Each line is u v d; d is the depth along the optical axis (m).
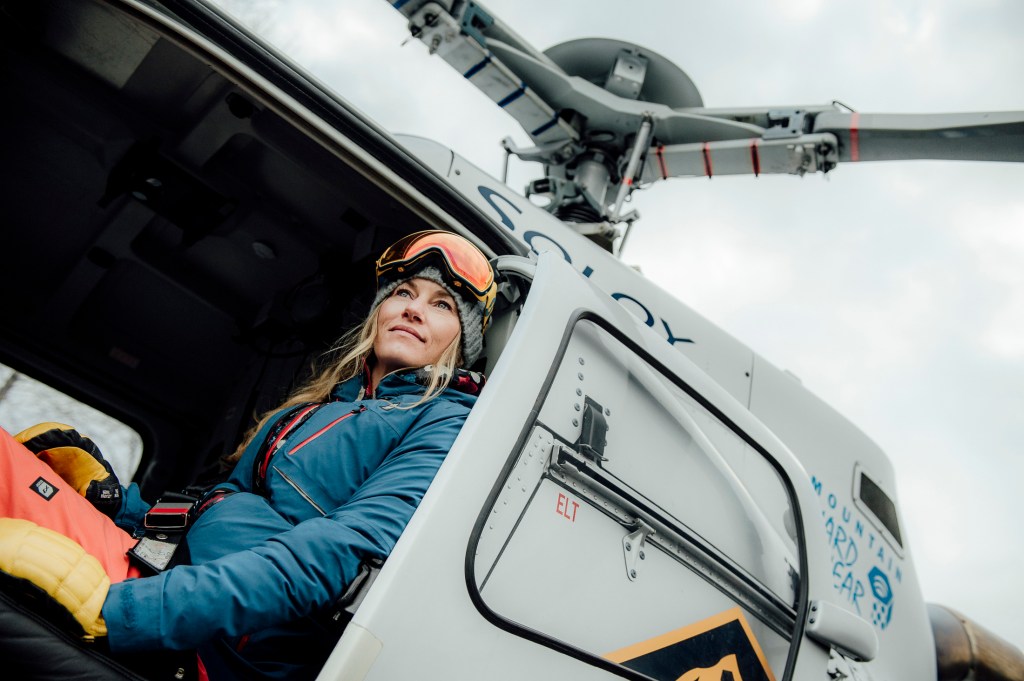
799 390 3.27
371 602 1.10
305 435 1.49
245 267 2.93
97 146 2.64
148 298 3.01
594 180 4.76
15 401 2.91
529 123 4.77
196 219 2.73
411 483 1.34
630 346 1.64
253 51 1.91
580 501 1.42
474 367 2.12
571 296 1.56
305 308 2.72
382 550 1.24
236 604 1.12
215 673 1.22
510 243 2.13
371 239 2.70
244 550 1.27
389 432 1.49
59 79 2.48
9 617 1.04
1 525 1.09
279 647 1.27
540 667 1.25
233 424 2.91
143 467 3.08
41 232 2.87
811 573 1.87
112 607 1.08
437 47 4.54
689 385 1.77
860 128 4.73
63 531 1.19
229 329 3.09
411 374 1.62
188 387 3.19
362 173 2.01
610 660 1.36
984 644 3.35
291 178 2.65
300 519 1.39
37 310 2.96
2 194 2.79
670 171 5.05
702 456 1.76
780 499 1.97
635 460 1.57
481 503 1.24
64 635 1.07
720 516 1.72
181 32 1.84
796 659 1.70
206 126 2.53
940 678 3.35
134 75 2.46
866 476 3.25
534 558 1.31
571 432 1.46
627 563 1.46
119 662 1.17
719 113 4.97
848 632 1.78
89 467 1.56
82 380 3.02
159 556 1.32
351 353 1.71
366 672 1.07
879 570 3.09
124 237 2.85
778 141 4.79
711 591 1.61
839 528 3.01
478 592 1.19
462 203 2.08
